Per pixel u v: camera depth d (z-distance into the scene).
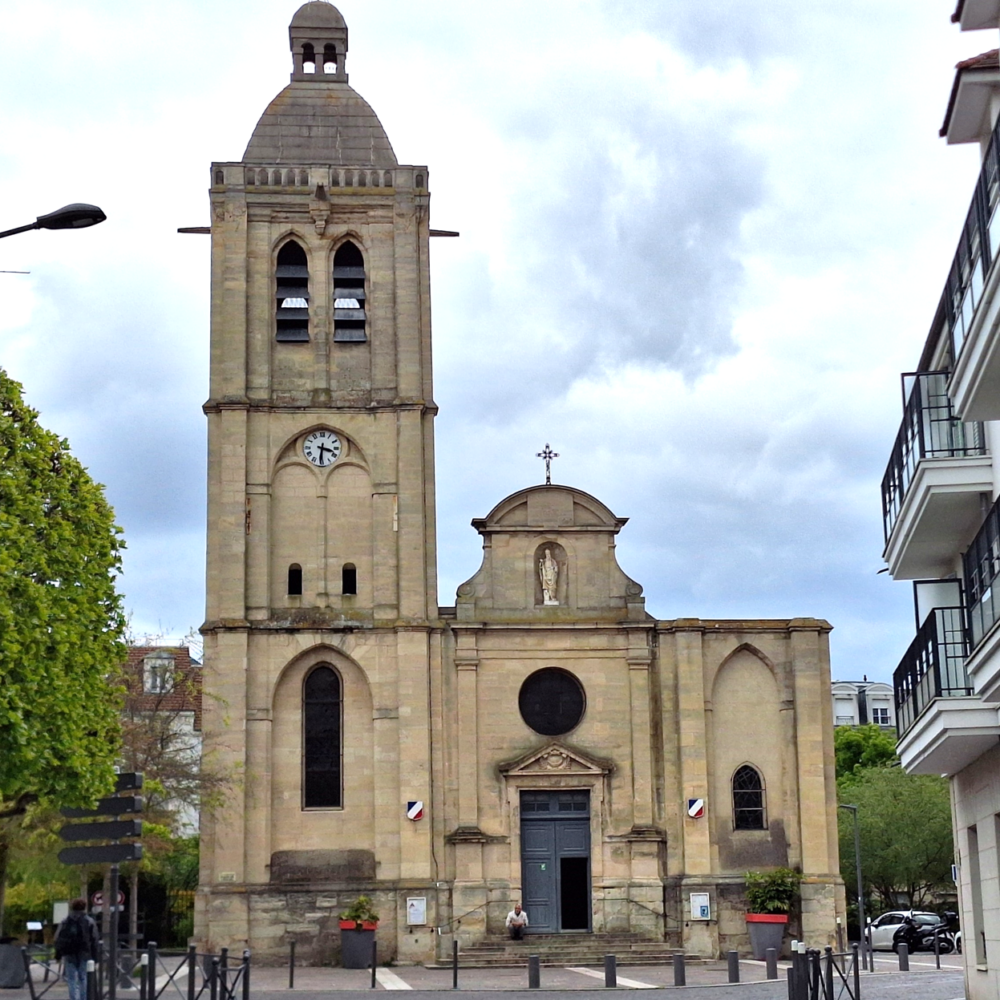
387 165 61.34
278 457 58.75
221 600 57.03
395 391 59.44
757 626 58.62
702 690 57.94
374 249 60.66
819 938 56.06
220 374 58.84
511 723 57.69
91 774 41.50
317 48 63.75
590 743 57.81
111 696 45.66
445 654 57.94
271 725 56.62
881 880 90.19
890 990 42.41
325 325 59.78
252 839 55.66
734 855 57.25
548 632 58.25
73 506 43.22
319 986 46.25
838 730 107.75
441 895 55.78
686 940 55.91
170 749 62.47
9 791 38.84
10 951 37.00
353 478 58.94
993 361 26.30
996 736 31.59
